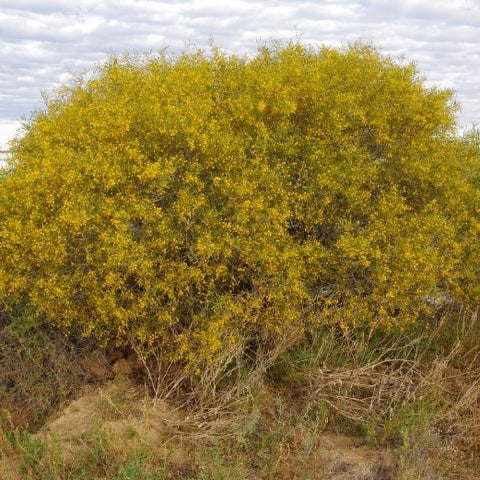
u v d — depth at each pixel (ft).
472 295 20.27
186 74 20.70
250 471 14.62
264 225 17.85
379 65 22.18
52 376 17.25
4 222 17.33
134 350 18.02
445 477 15.19
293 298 18.12
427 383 17.34
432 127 21.18
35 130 21.72
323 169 19.06
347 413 16.43
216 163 18.43
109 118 18.58
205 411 16.15
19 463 14.23
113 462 14.01
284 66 21.11
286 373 17.74
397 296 18.80
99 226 17.01
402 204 19.57
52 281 16.60
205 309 17.46
